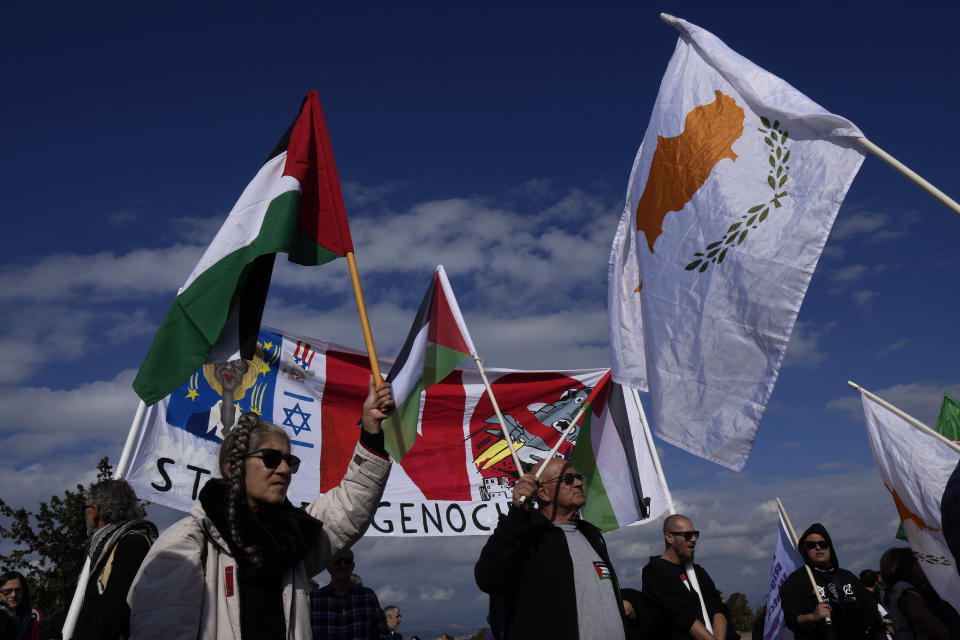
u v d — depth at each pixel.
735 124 4.32
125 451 5.63
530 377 7.96
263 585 2.94
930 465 5.89
